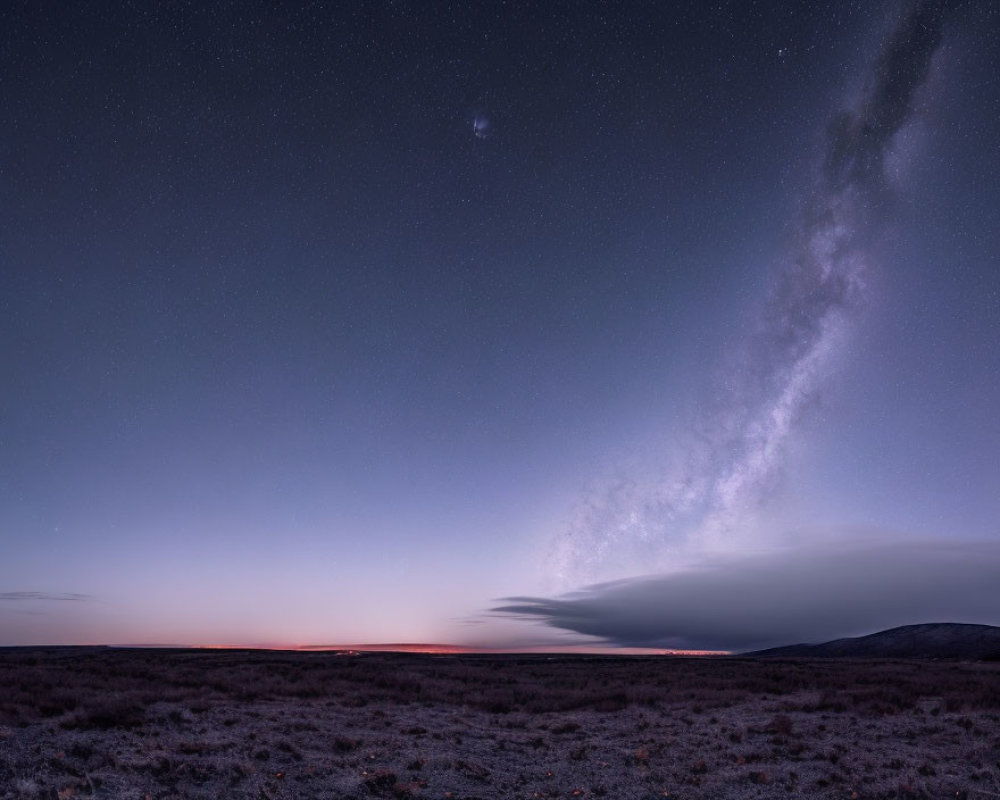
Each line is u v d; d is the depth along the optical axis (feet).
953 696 107.86
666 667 190.49
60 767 49.34
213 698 93.61
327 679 130.93
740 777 55.11
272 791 47.09
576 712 96.17
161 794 44.96
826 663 234.38
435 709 94.27
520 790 51.19
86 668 139.85
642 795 50.11
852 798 49.98
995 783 54.29
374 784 49.85
